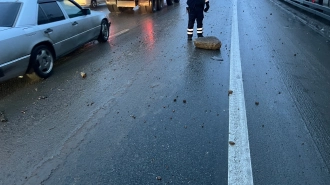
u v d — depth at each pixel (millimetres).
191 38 8734
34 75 5594
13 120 4117
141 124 3916
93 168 3072
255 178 2842
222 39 8516
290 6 15406
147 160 3168
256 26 10305
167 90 4988
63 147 3449
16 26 5195
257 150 3279
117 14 14867
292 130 3666
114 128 3836
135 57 6996
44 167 3107
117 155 3273
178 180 2846
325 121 3867
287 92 4793
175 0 19219
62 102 4648
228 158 3154
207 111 4219
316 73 5609
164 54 7180
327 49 7270
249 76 5551
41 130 3832
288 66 6047
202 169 2992
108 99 4703
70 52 7027
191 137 3578
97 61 6758
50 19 6094
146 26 11133
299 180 2801
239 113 4129
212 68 6047
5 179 2941
